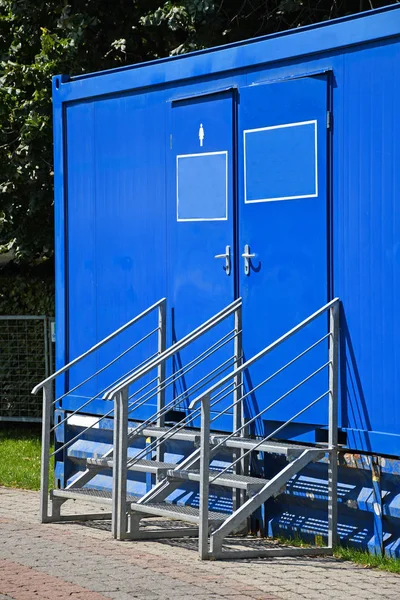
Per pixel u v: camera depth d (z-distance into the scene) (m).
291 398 7.66
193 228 8.48
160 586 6.26
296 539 7.63
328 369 7.41
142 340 8.95
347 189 7.33
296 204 7.66
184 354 8.58
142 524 8.35
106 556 7.13
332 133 7.43
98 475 9.36
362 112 7.23
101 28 14.86
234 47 8.12
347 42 7.29
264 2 13.73
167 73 8.70
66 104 9.77
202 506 7.07
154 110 8.86
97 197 9.45
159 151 8.82
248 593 6.09
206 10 13.04
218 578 6.49
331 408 7.31
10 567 6.76
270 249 7.87
